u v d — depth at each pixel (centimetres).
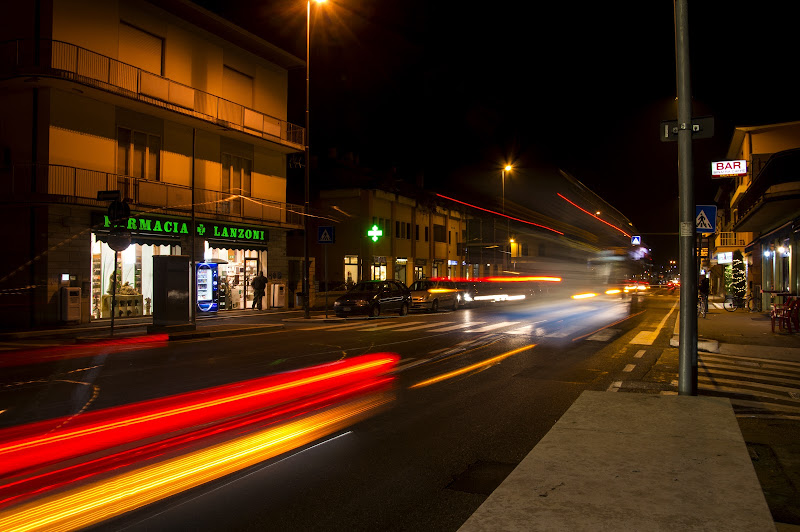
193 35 2366
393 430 593
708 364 1048
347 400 736
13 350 1266
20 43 1820
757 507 314
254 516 376
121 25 2064
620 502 323
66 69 1845
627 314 2419
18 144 1847
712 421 497
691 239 635
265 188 2805
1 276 1831
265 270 2758
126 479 445
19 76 1734
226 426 606
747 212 2072
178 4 2166
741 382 870
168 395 767
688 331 630
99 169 1986
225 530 354
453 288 2847
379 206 3809
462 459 499
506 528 292
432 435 574
